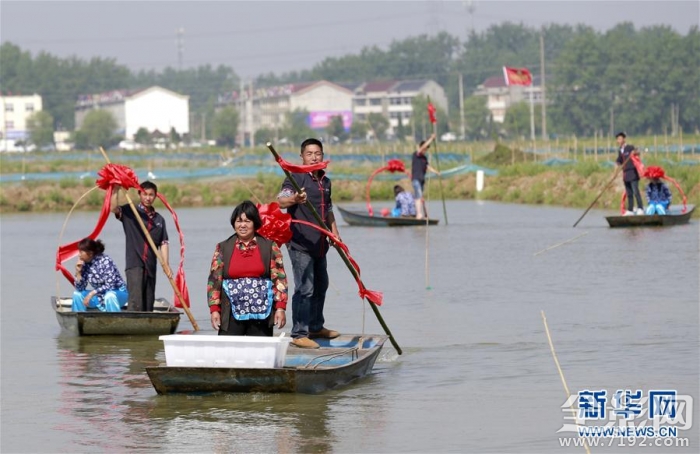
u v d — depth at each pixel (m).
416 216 76.06
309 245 26.64
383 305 36.78
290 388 23.17
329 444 19.52
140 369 26.91
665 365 25.44
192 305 38.34
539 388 23.61
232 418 21.38
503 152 139.25
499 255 52.38
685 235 59.50
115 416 21.89
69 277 35.50
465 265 48.41
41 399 23.62
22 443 20.12
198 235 71.44
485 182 118.75
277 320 23.83
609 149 148.50
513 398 22.77
